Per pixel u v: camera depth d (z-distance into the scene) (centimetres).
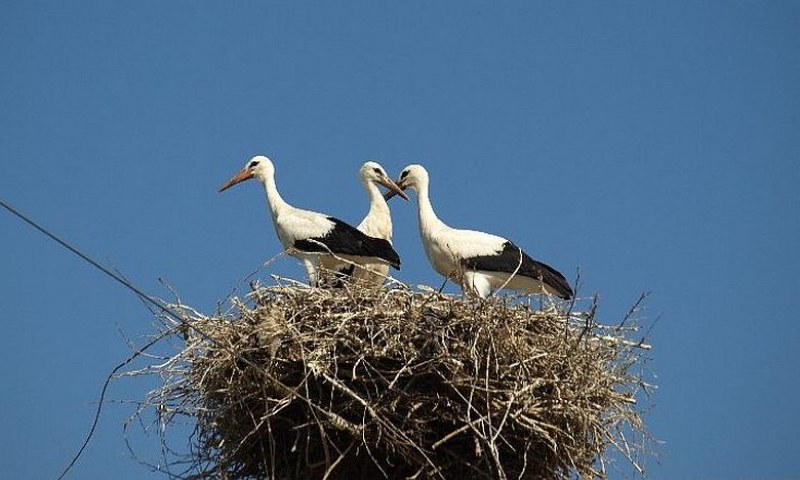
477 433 1395
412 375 1441
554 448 1432
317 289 1523
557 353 1484
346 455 1478
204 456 1516
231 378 1460
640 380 1535
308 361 1431
